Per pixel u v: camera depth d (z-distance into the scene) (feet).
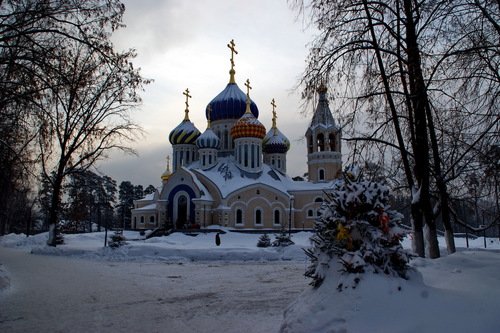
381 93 41.75
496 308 18.12
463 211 57.62
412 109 45.68
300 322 20.51
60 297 41.57
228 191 173.88
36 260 81.25
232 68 211.20
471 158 39.04
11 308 36.17
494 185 39.29
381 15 43.70
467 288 21.72
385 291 20.51
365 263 21.95
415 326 17.65
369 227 23.11
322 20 43.75
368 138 43.96
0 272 48.37
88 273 62.64
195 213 171.22
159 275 62.18
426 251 44.06
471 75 37.19
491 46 32.58
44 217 268.62
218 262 86.94
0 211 70.85
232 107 202.18
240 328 28.71
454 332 16.85
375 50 43.42
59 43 40.11
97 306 37.24
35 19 36.42
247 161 187.11
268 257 92.22
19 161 46.65
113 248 97.40
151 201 222.28
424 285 22.33
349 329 18.69
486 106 37.70
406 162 44.98
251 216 174.60
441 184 43.57
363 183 24.73
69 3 38.88
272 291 45.80
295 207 184.55
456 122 41.45
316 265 25.08
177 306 37.27
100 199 233.55
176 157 210.18
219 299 40.81
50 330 28.91
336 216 24.14
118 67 47.26
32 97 38.70
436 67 36.24
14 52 37.45
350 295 20.77
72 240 144.97
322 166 183.73
